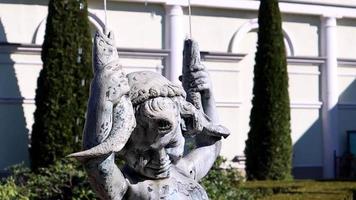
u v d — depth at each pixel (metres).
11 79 15.89
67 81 13.84
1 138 15.68
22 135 15.87
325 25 20.14
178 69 17.84
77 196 8.37
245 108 19.02
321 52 20.20
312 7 19.91
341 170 19.81
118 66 2.71
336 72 20.19
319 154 19.92
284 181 15.73
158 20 17.94
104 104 2.63
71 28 14.01
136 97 2.86
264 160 16.66
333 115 20.02
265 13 17.00
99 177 2.68
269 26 16.95
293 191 12.02
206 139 3.42
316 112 19.97
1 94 15.77
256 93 16.94
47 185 8.79
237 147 18.70
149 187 2.93
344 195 10.91
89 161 2.64
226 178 9.90
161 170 2.95
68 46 13.93
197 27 18.52
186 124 3.14
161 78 2.99
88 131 2.64
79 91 13.88
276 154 16.67
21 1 16.27
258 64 16.97
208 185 8.56
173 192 2.96
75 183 8.73
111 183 2.72
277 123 16.75
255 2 19.05
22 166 12.56
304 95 19.86
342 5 20.28
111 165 2.68
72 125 13.75
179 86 3.02
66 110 13.73
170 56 17.83
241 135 18.81
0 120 15.70
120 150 2.76
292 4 19.70
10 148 15.75
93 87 2.67
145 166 2.94
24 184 9.78
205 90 3.51
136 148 2.91
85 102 13.91
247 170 16.89
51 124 13.62
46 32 14.03
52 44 13.90
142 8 17.75
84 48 14.08
